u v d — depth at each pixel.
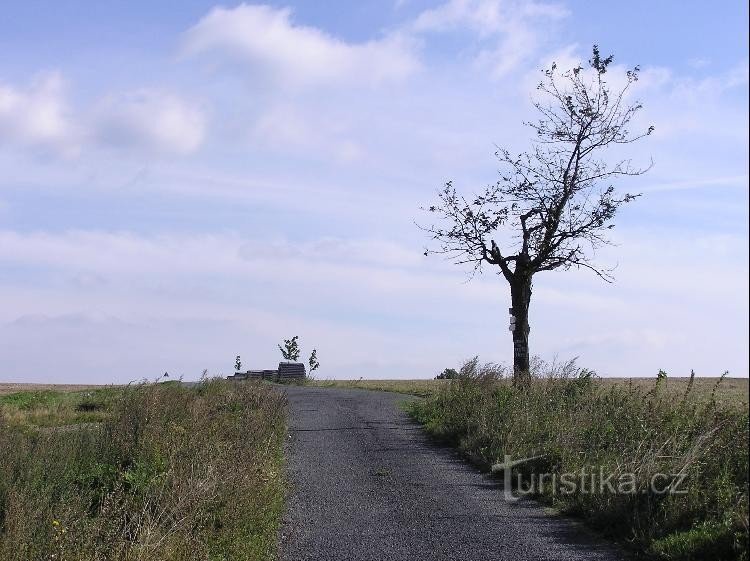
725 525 8.89
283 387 39.59
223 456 12.66
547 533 10.42
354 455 16.73
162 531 9.50
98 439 14.45
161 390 19.83
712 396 12.62
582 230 28.17
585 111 28.22
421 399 28.09
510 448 14.70
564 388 18.92
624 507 10.48
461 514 11.55
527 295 28.45
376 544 10.04
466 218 28.72
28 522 9.44
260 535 10.38
